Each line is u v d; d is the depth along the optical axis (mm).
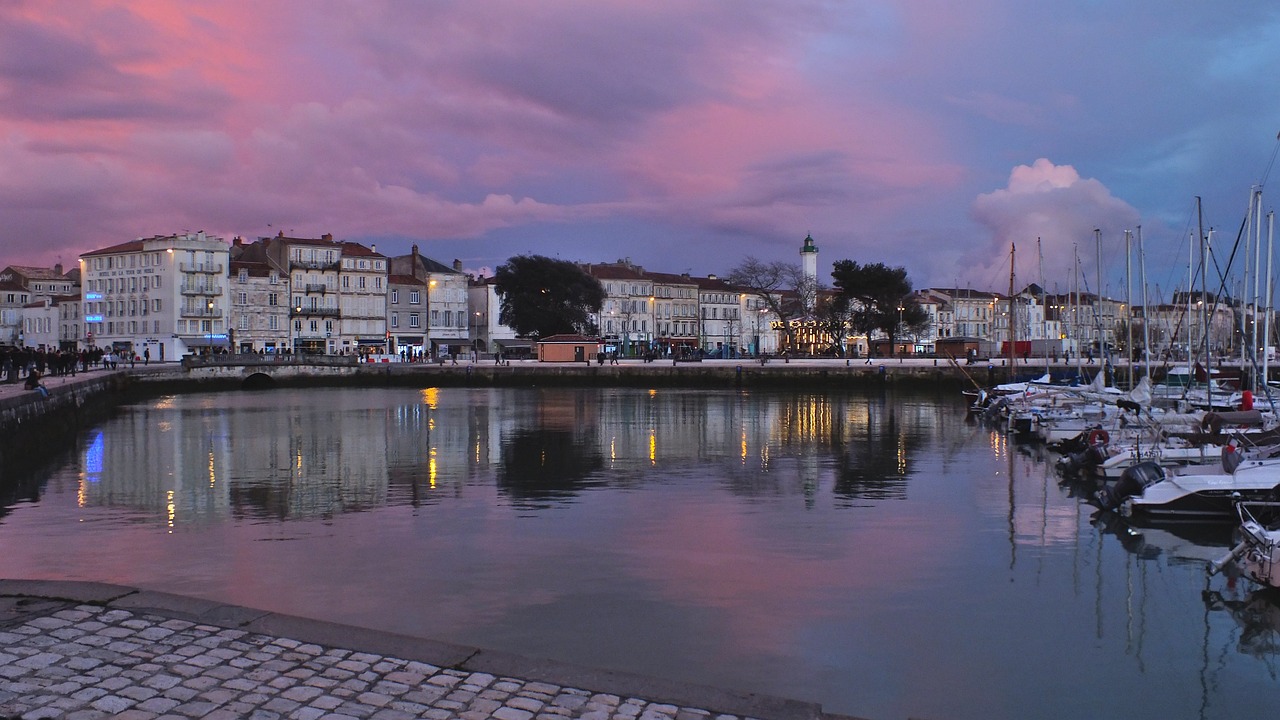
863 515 24375
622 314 155625
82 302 134750
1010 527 22953
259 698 8320
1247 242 46500
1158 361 83750
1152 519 23734
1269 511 23172
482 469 33219
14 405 35062
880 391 86312
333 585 17375
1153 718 11953
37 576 18047
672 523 23188
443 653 9633
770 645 14250
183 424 53375
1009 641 14656
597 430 48188
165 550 20266
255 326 129750
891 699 12383
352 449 40000
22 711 7855
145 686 8484
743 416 57438
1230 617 15891
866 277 116688
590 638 14461
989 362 92938
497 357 109688
